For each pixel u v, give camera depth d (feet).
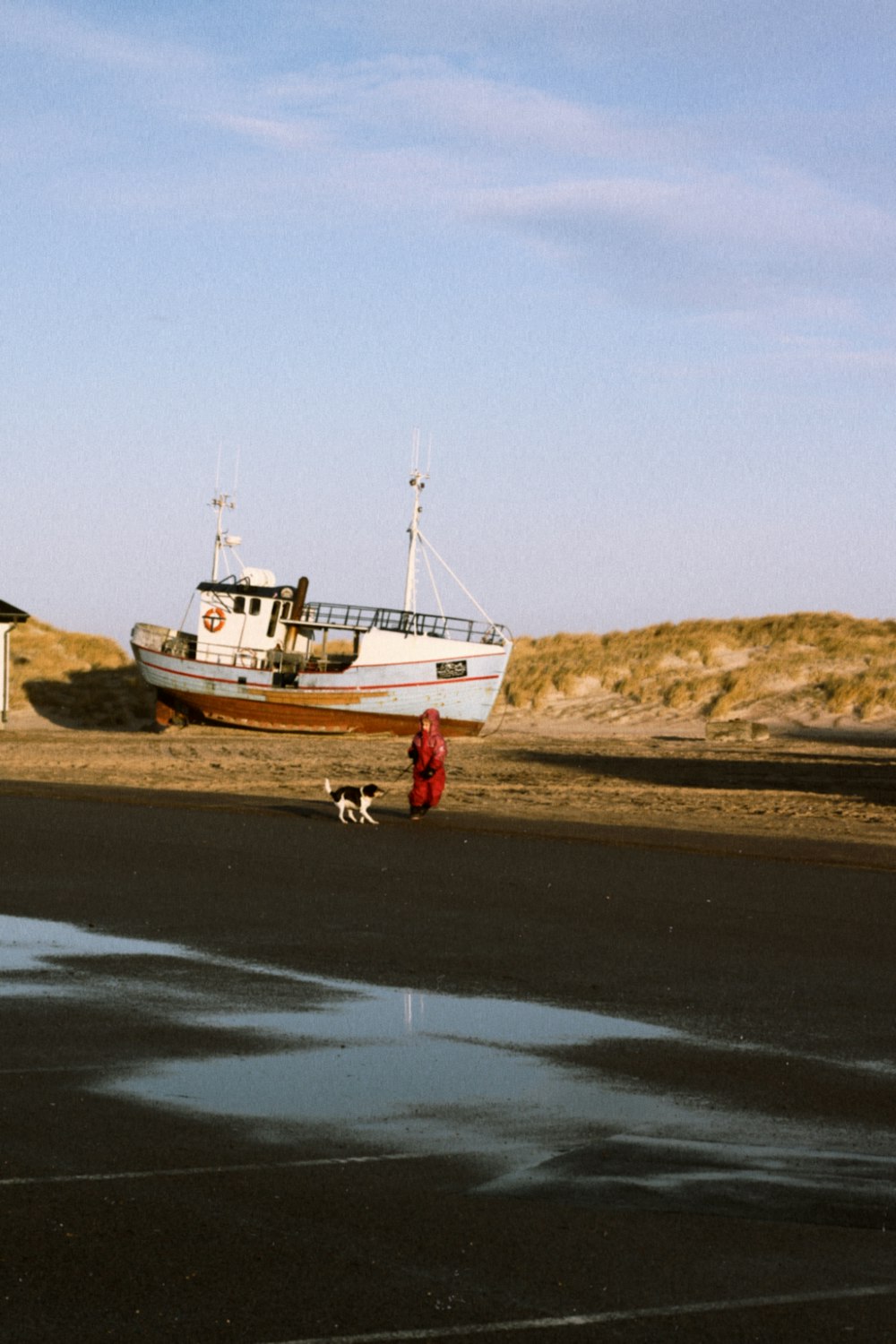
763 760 156.76
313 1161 24.40
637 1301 18.83
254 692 206.59
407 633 204.74
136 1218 21.54
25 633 270.67
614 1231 21.34
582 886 59.62
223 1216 21.68
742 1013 36.63
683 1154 25.07
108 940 46.24
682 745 184.34
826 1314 18.52
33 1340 17.43
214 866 63.67
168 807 89.76
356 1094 28.66
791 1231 21.44
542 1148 25.36
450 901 55.06
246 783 116.37
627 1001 38.06
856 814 96.07
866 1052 32.71
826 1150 25.36
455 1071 30.63
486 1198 22.70
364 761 149.38
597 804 102.47
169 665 212.84
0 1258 19.90
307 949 45.01
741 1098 28.71
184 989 38.86
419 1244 20.70
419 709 203.00
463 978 40.81
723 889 59.47
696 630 290.56
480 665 203.00
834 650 253.24
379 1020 35.53
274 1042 33.01
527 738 202.49
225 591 212.23
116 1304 18.49
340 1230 21.18
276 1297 18.76
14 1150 24.67
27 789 98.32
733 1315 18.44
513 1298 18.85
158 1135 25.72
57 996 37.73
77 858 65.57
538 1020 35.70
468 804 100.48
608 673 262.47
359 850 70.33
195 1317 18.13
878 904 55.77
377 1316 18.25
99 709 236.43
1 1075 29.60
